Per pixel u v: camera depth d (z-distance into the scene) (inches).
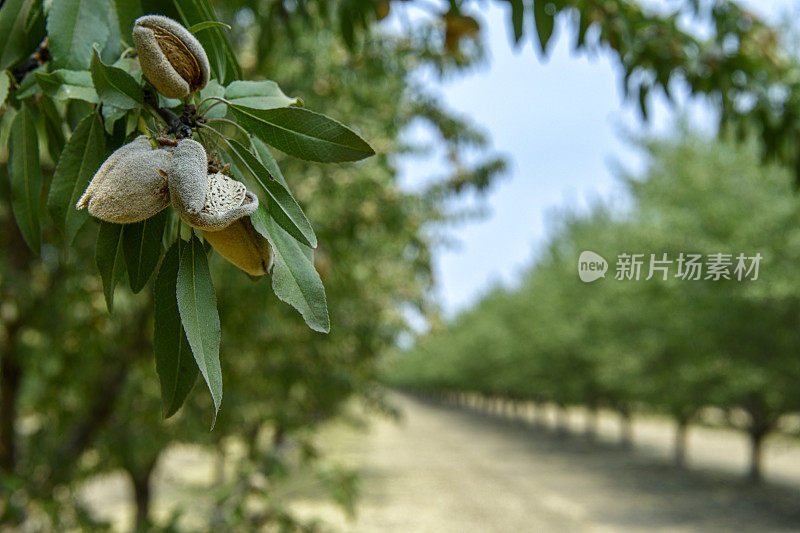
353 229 211.3
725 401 704.4
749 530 598.5
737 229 523.5
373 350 326.0
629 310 774.5
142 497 368.5
